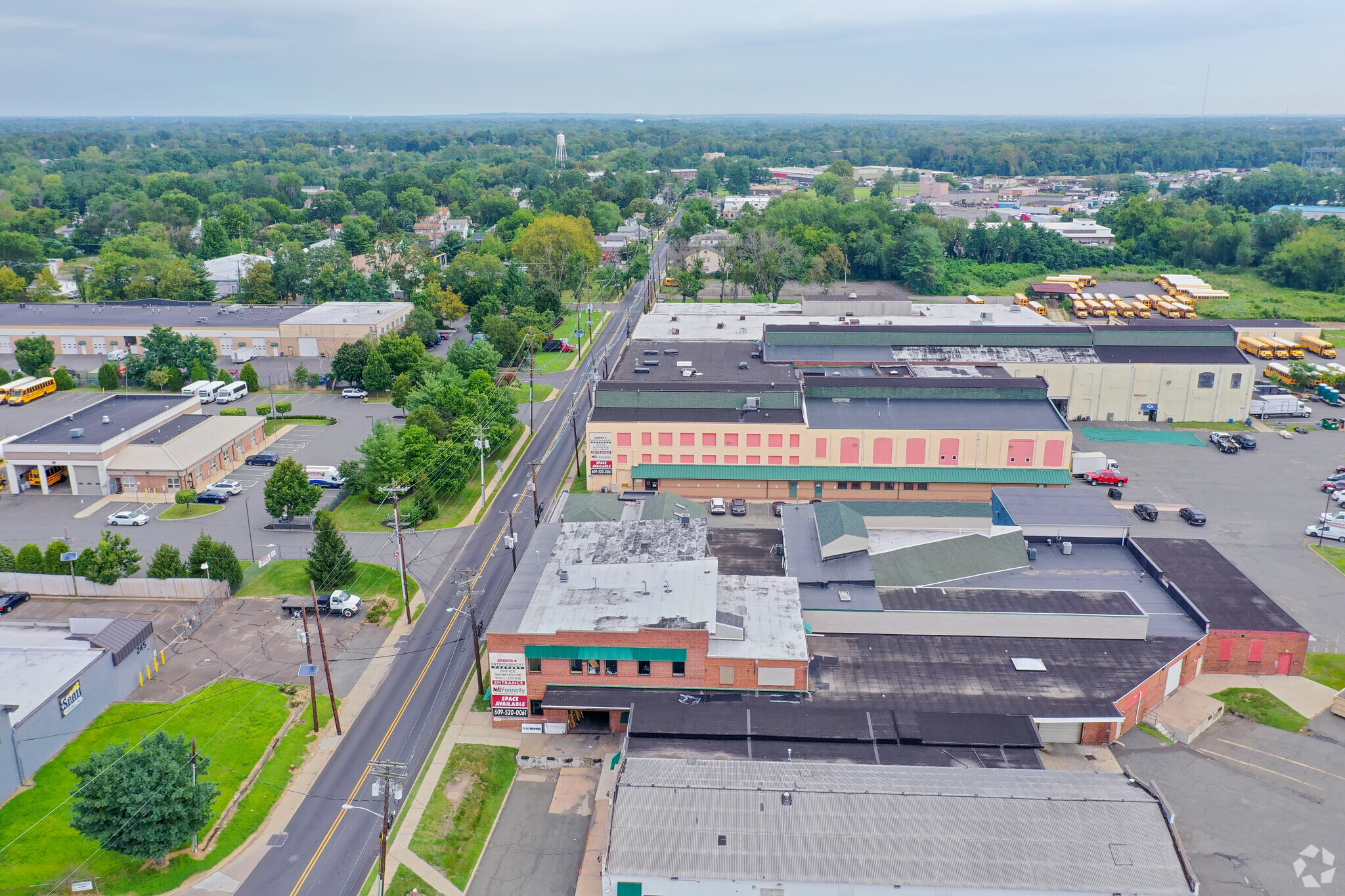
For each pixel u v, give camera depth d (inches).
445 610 4023.1
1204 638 3526.1
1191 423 6456.7
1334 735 3216.0
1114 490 5221.5
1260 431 6294.3
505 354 7583.7
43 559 4136.3
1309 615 3976.4
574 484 5393.7
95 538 4685.0
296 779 2997.0
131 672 3383.4
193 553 4089.6
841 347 6466.5
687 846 2455.7
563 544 3890.3
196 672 3511.3
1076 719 3046.3
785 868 2406.5
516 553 4562.0
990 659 3393.2
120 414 5841.5
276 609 3981.3
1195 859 2669.8
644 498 4990.2
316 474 5319.9
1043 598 3646.7
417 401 5964.6
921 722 3009.4
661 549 3831.2
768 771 2716.5
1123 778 2687.0
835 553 3846.0
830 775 2691.9
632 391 5275.6
